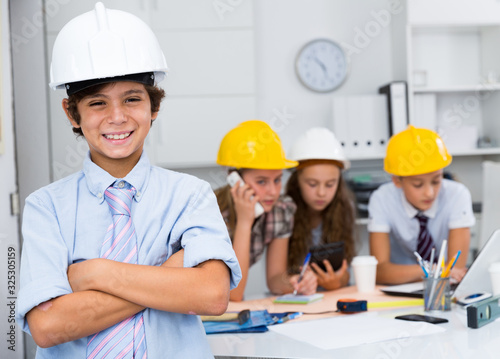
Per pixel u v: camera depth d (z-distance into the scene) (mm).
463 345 1368
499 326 1558
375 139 3738
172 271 1022
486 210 3441
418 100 3770
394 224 2506
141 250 1070
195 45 3588
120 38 1050
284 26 3975
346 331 1520
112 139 1067
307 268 2205
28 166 2801
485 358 1262
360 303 1785
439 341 1408
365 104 3730
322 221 2586
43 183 2811
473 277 1860
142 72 1064
